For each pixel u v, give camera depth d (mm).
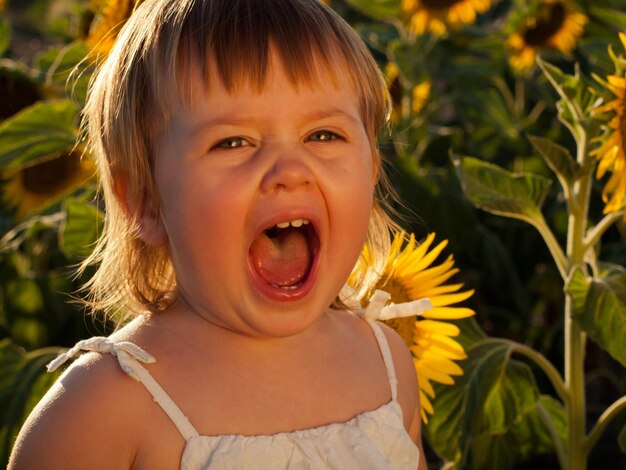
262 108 840
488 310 1818
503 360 1182
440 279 1090
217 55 839
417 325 1090
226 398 859
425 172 1638
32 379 1244
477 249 1719
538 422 1296
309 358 894
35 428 840
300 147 848
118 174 882
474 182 1193
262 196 834
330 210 849
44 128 1339
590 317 1126
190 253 845
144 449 844
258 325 846
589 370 1866
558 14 1943
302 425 872
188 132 842
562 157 1181
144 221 876
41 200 1671
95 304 948
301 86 846
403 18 1891
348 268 866
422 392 1094
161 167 854
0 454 1220
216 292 845
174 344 869
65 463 832
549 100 1995
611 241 1854
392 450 896
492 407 1167
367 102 896
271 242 856
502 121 1899
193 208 838
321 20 869
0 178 1663
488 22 2348
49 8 4984
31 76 1633
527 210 1201
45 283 1616
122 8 1299
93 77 1027
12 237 1647
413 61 1867
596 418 1798
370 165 879
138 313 919
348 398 897
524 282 1839
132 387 848
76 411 838
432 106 1967
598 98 1183
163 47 853
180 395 853
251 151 842
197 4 859
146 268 907
